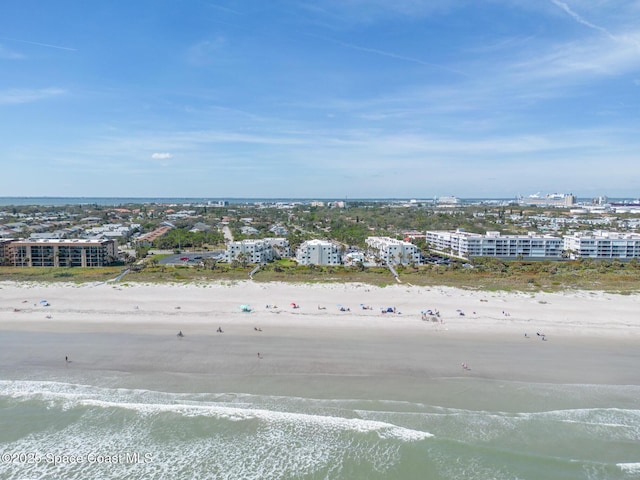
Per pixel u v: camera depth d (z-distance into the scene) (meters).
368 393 45.00
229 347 56.56
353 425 39.38
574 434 38.47
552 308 74.81
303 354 54.56
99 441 37.41
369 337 60.91
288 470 34.25
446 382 47.69
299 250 135.88
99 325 64.69
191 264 130.00
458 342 59.47
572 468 34.44
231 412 41.12
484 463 35.03
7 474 33.53
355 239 192.38
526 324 66.94
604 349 57.66
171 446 36.84
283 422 39.88
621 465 34.47
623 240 151.00
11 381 46.81
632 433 38.59
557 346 58.50
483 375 49.50
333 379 47.94
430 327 65.31
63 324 65.00
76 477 33.44
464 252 155.75
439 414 41.25
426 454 35.94
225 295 81.69
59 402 42.72
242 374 48.84
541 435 38.34
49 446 36.75
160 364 51.22
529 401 43.88
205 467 34.56
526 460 35.25
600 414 41.50
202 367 50.53
